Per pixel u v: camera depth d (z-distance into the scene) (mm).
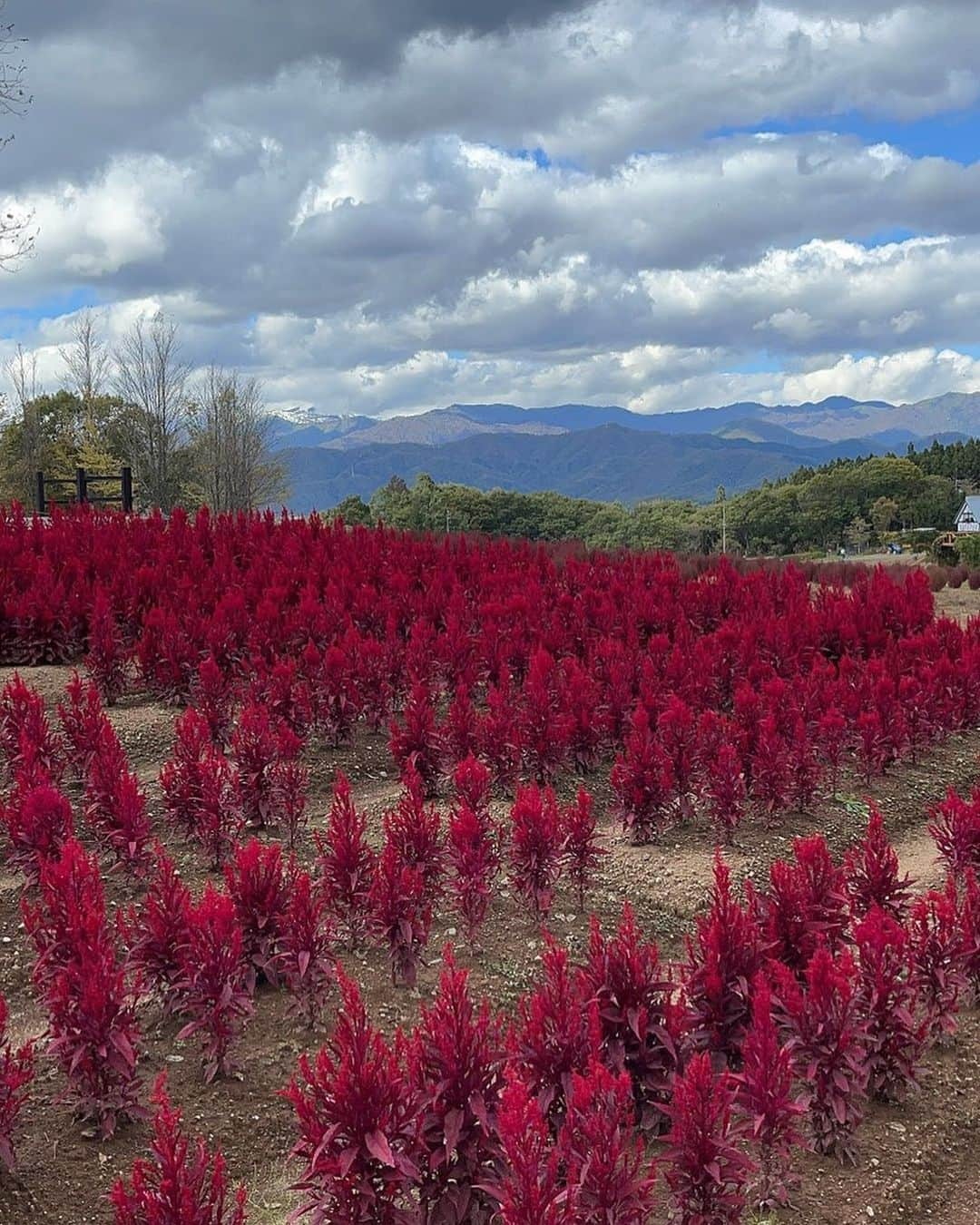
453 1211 3494
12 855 6035
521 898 6453
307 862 6832
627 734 9188
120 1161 4148
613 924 6457
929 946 5230
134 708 9492
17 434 48094
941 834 7195
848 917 5336
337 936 5578
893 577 24250
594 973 4395
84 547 13102
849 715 9586
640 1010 4227
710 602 13320
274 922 5285
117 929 5070
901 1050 4793
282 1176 4211
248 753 7230
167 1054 4820
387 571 13172
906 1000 5129
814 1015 4383
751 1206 4055
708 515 98750
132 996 5059
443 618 11602
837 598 13914
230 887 5273
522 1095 3051
